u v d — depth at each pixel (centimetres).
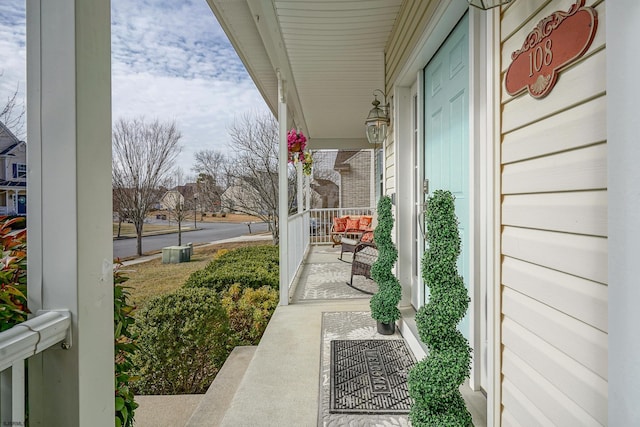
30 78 87
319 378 240
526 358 123
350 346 289
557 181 107
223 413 232
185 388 298
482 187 193
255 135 1225
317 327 336
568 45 100
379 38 379
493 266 142
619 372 81
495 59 140
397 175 346
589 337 95
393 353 275
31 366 87
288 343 298
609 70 82
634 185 76
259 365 260
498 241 140
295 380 238
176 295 329
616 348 82
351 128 892
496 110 140
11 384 78
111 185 100
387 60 386
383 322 311
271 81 475
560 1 104
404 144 345
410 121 344
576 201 99
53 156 87
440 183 268
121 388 146
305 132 822
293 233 534
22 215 91
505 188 136
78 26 88
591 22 91
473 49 190
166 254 584
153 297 332
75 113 87
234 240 1188
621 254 80
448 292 161
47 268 87
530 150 120
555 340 108
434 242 164
